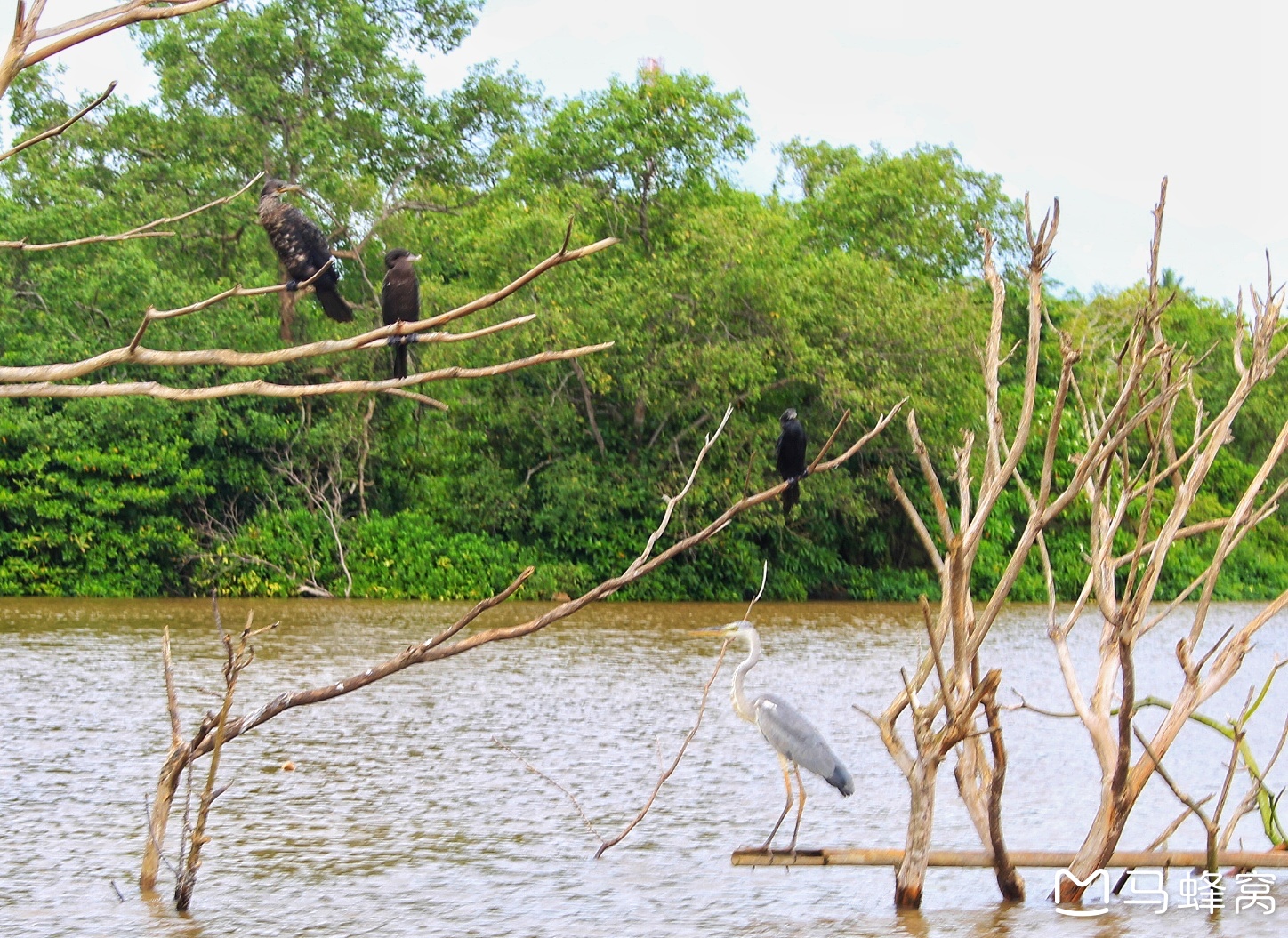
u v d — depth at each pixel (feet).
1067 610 114.21
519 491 116.37
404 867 34.17
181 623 87.15
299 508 115.03
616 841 35.40
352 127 134.31
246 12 126.00
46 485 105.50
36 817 37.91
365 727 52.08
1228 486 153.79
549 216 110.42
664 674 68.13
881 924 30.35
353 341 17.88
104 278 106.01
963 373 118.42
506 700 59.11
